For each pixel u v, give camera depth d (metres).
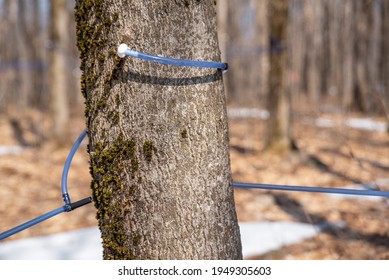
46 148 13.90
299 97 23.27
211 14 2.24
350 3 24.94
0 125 18.73
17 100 27.00
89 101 2.29
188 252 2.18
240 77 25.58
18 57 28.02
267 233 6.80
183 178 2.16
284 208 8.19
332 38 31.62
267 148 12.41
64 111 14.10
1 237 2.46
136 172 2.17
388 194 2.47
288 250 6.07
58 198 9.55
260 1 24.22
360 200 8.20
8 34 28.31
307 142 14.12
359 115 21.67
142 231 2.19
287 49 12.33
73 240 6.93
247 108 19.92
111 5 2.16
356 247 6.01
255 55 23.44
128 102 2.16
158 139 2.15
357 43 24.55
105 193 2.25
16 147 14.60
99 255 6.27
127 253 2.23
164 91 2.14
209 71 2.21
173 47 2.13
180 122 2.15
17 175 11.17
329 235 6.62
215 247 2.22
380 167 10.69
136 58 2.14
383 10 24.44
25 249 6.56
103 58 2.20
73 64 20.58
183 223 2.18
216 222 2.23
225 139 2.29
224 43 14.41
